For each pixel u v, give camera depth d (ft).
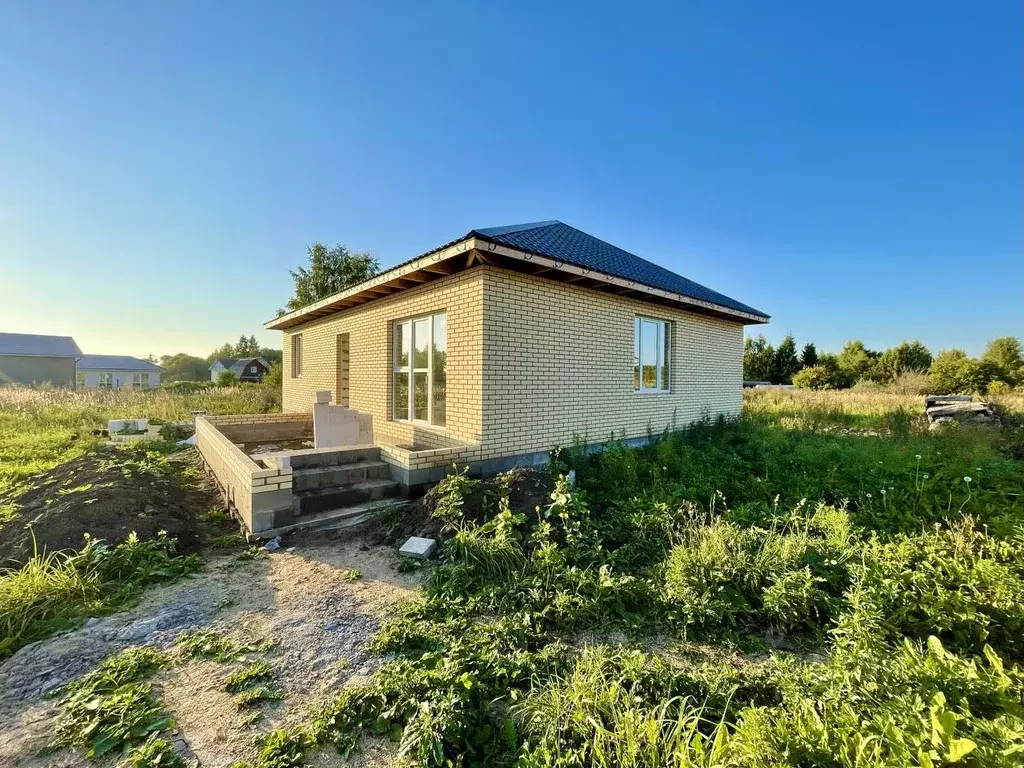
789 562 11.34
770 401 55.77
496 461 20.17
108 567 11.89
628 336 27.12
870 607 9.27
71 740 6.58
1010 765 5.10
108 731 6.69
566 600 10.32
